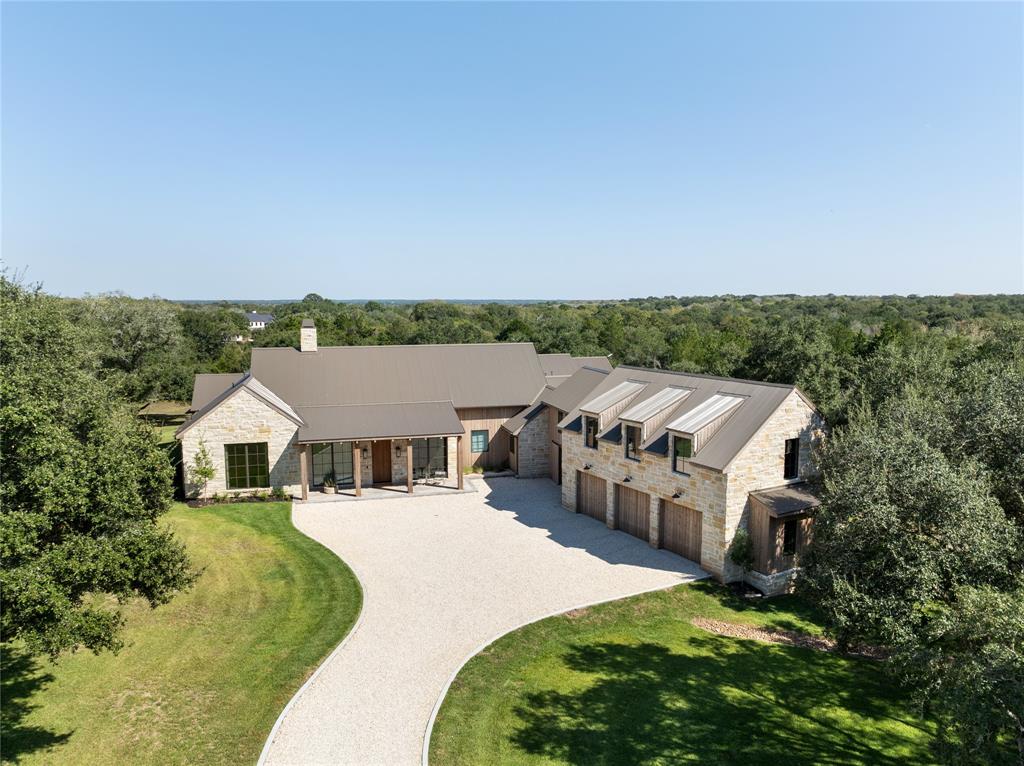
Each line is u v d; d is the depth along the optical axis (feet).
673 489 91.15
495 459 141.08
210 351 325.01
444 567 87.71
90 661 62.69
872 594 51.16
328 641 67.62
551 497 122.21
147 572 46.11
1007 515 58.95
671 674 63.05
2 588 37.14
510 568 87.61
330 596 78.33
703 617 75.36
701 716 56.44
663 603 78.07
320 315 472.03
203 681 59.82
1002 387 67.26
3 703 55.72
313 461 123.75
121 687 58.54
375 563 88.84
